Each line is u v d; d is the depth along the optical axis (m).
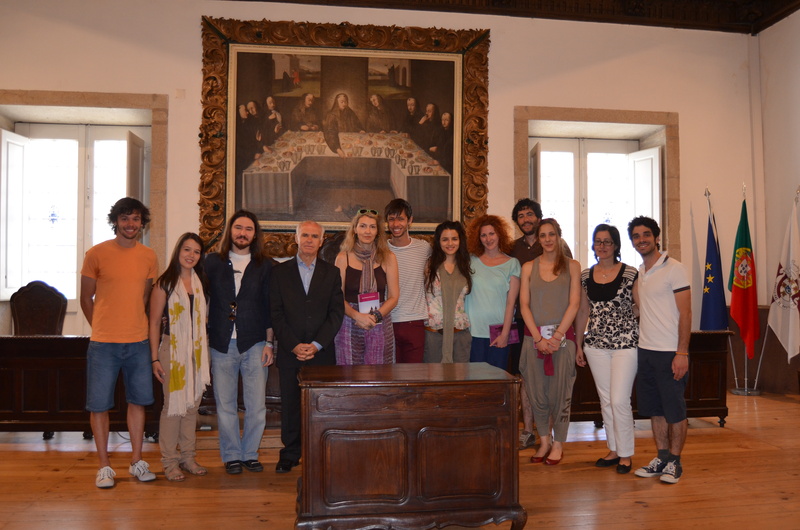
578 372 4.88
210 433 4.85
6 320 6.52
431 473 2.67
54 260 6.97
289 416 3.74
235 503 3.23
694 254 6.98
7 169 6.55
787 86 6.69
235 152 6.35
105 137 7.00
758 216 7.07
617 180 7.57
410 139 6.56
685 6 6.93
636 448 4.41
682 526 2.92
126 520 2.98
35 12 6.18
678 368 3.52
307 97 6.45
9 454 4.23
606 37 6.86
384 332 3.67
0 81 6.15
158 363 3.62
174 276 3.60
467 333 3.92
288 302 3.57
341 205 6.47
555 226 3.93
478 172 6.60
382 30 6.51
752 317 6.47
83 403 4.44
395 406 2.66
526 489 3.46
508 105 6.70
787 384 6.50
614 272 3.85
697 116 7.01
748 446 4.41
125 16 6.27
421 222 6.55
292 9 6.47
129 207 3.49
